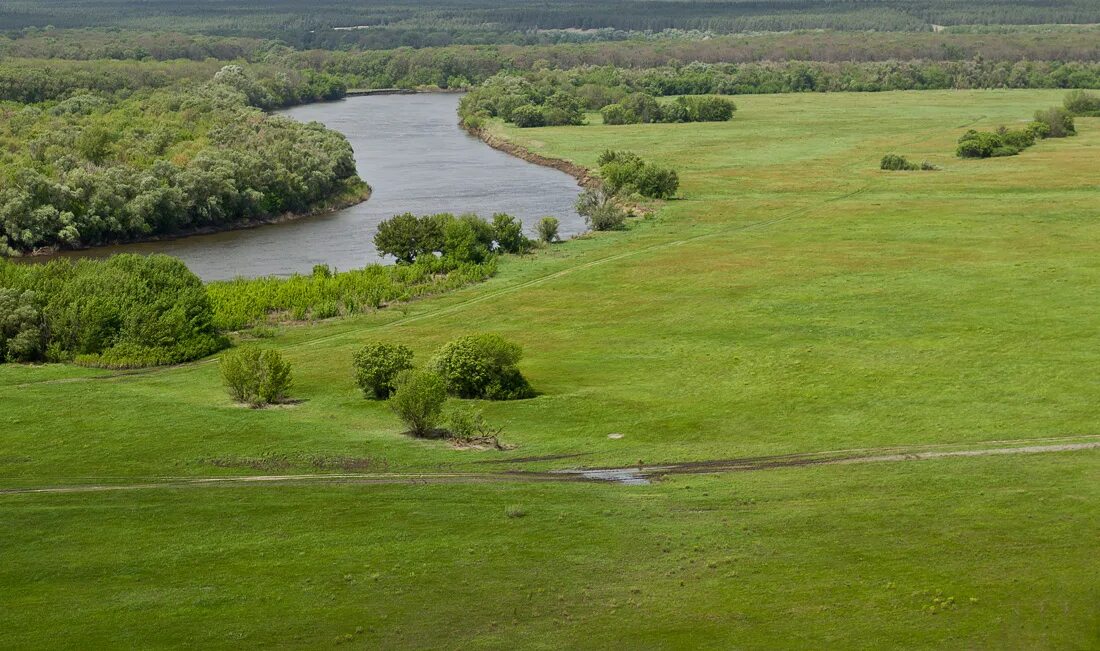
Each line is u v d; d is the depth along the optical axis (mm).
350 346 81938
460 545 41844
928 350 74188
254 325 91688
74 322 81125
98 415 63781
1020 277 95000
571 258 116875
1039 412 60125
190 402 67250
